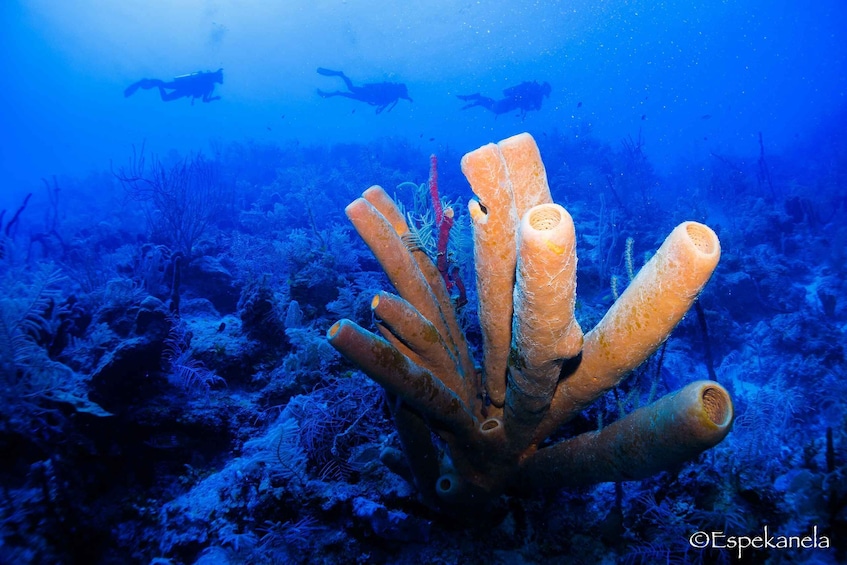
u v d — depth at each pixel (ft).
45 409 9.86
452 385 6.68
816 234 35.50
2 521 8.41
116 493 10.32
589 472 6.27
